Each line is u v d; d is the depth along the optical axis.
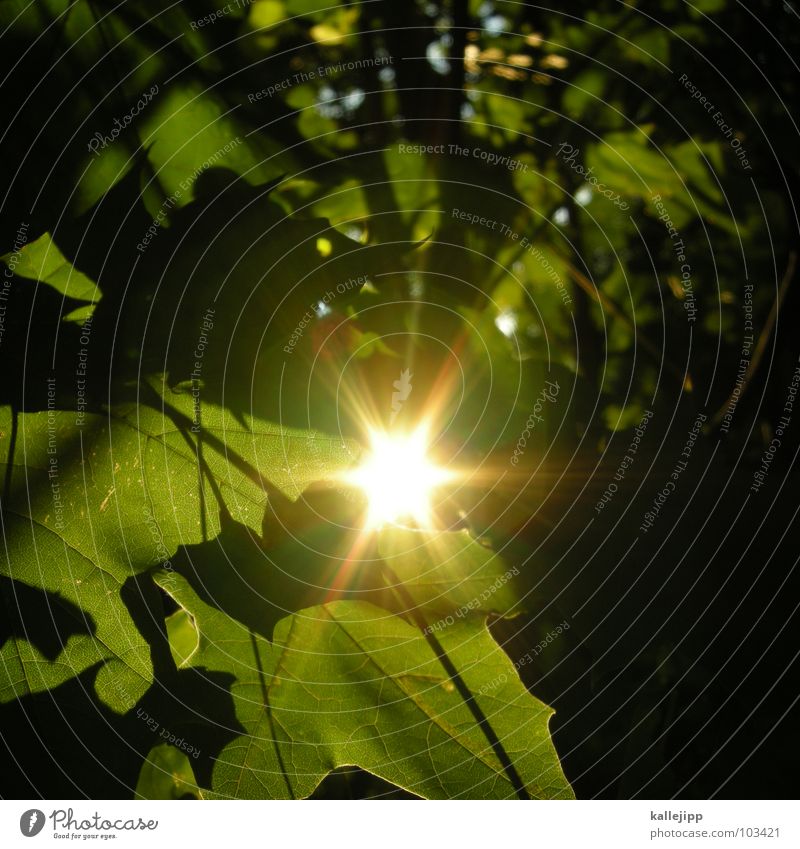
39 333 0.50
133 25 0.54
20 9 0.52
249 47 0.59
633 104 0.70
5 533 0.49
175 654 0.50
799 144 0.63
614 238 0.76
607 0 0.71
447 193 0.65
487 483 0.53
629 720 0.52
